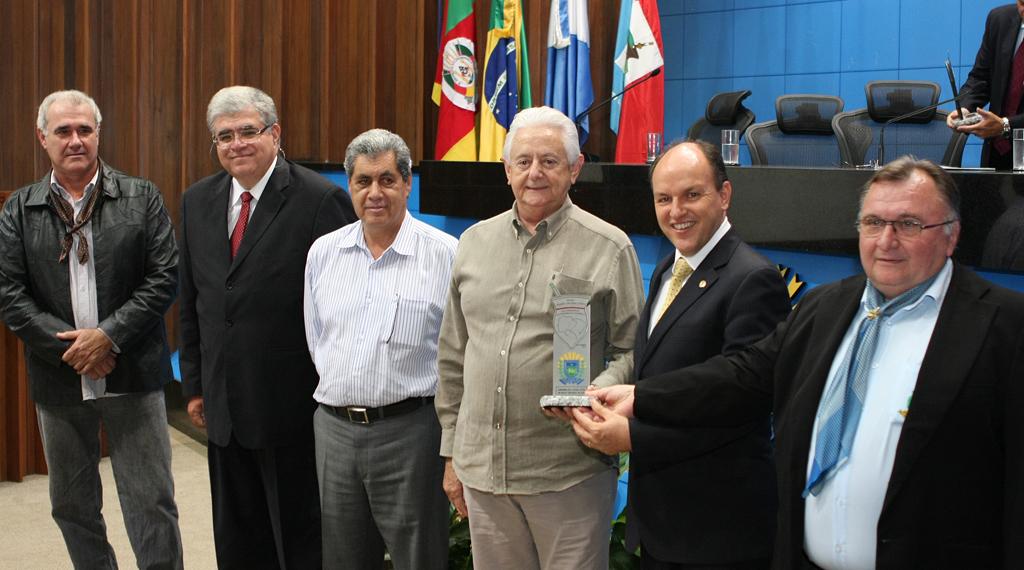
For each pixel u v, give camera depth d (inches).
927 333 71.6
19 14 213.2
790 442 76.5
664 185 88.4
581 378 91.0
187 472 211.8
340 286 115.7
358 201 112.0
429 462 114.3
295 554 126.8
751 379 82.3
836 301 77.6
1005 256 109.9
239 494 127.0
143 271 136.5
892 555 69.0
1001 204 110.1
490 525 100.5
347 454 114.7
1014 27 174.1
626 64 247.0
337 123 257.9
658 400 84.7
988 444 68.0
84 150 132.8
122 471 136.9
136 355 134.1
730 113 225.9
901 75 260.7
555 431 97.2
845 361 74.3
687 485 86.9
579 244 99.1
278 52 246.8
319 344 117.5
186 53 235.0
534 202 97.4
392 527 115.3
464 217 182.9
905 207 70.7
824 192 125.3
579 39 246.8
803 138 210.2
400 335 113.0
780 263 138.4
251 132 121.0
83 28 220.1
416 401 113.8
